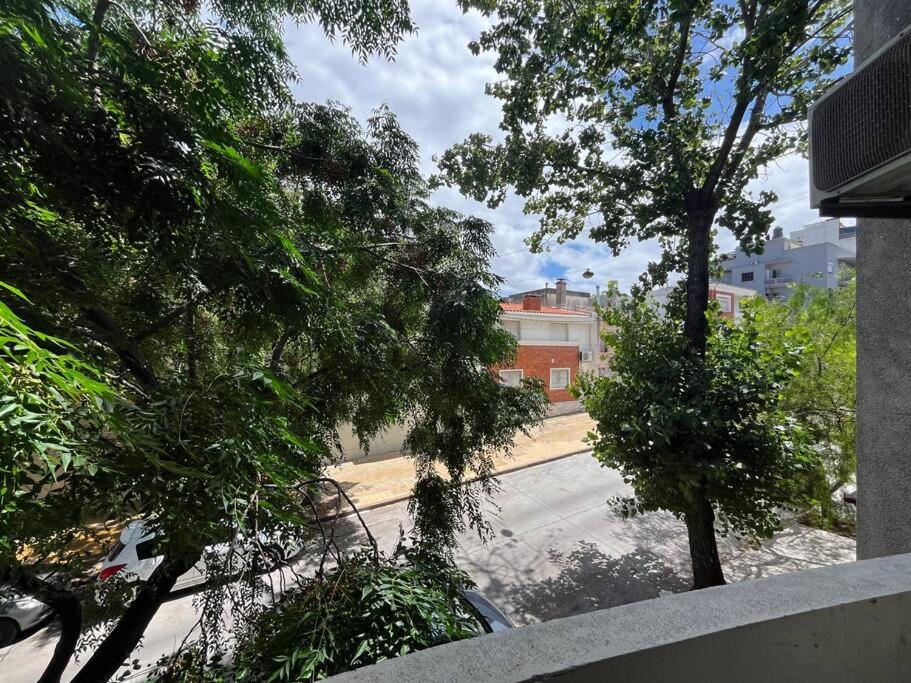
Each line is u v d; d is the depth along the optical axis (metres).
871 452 2.54
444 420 4.60
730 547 6.05
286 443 1.94
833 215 1.75
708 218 4.71
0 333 0.83
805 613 0.76
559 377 16.02
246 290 2.29
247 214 1.95
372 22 2.79
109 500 1.21
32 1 1.15
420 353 4.25
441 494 4.77
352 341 3.09
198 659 1.71
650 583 5.35
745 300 4.45
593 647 0.69
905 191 1.61
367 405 4.17
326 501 7.54
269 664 1.33
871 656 0.80
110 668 2.32
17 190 1.42
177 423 1.31
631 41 4.41
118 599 2.75
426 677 0.66
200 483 1.28
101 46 1.56
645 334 4.66
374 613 1.37
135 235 1.67
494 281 4.39
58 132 1.36
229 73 1.91
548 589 5.25
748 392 3.76
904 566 0.92
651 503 4.30
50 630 4.68
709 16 4.27
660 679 0.68
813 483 5.04
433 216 4.91
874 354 2.52
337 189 4.05
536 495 8.25
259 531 1.87
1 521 0.82
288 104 3.34
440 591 1.64
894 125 1.36
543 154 5.77
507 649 0.70
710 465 3.56
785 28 3.24
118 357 2.03
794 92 4.25
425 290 4.59
